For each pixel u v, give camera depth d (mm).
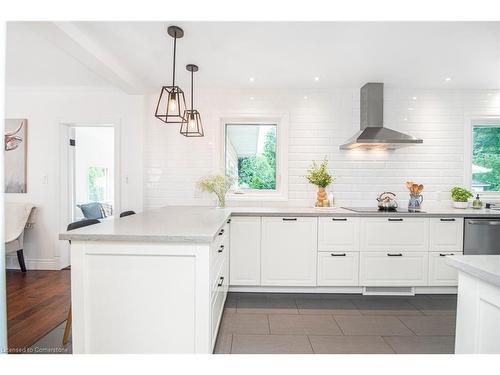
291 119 3711
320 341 2193
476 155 3838
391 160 3715
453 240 3115
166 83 3469
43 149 3916
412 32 2309
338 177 3719
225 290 2828
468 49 2598
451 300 3020
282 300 2984
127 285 1595
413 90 3693
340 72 3145
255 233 3096
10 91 3879
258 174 3879
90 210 5020
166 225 1884
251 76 3270
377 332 2340
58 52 2809
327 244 3104
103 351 1605
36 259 3951
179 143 3750
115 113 3818
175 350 1599
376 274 3117
